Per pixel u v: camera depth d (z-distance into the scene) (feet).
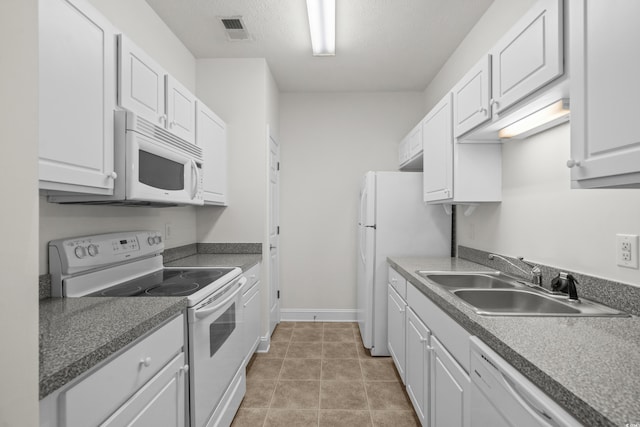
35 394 2.01
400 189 9.13
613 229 4.16
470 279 6.49
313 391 7.35
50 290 4.46
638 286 3.79
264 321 9.47
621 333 3.18
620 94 2.60
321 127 12.13
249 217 9.50
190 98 7.03
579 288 4.62
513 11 6.18
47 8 3.40
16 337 1.90
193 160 6.41
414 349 6.18
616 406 1.94
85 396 2.63
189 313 4.44
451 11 7.30
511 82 4.58
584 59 2.97
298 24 7.88
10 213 1.89
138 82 5.08
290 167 12.13
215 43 8.73
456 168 6.70
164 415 3.82
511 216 6.44
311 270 12.14
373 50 9.05
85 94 3.94
